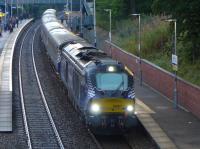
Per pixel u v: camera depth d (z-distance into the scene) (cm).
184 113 4397
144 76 5972
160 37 6925
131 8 10544
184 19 4659
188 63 5256
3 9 18512
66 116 4641
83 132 4091
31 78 6956
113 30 10362
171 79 4931
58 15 19500
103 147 3706
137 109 4512
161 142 3569
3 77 6669
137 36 7788
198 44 4900
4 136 3934
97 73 3912
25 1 17688
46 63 8556
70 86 4900
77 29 13188
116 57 7762
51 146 3684
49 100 5384
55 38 7250
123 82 3922
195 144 3519
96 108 3862
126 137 3938
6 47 10394
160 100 4950
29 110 4894
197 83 4634
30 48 11019
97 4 12331
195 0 4478
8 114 4550
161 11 4922
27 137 3922
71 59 4844
